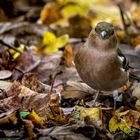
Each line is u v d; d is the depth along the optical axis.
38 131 8.95
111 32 10.18
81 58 10.39
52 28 15.86
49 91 11.17
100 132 9.16
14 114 9.05
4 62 12.55
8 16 17.80
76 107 9.88
